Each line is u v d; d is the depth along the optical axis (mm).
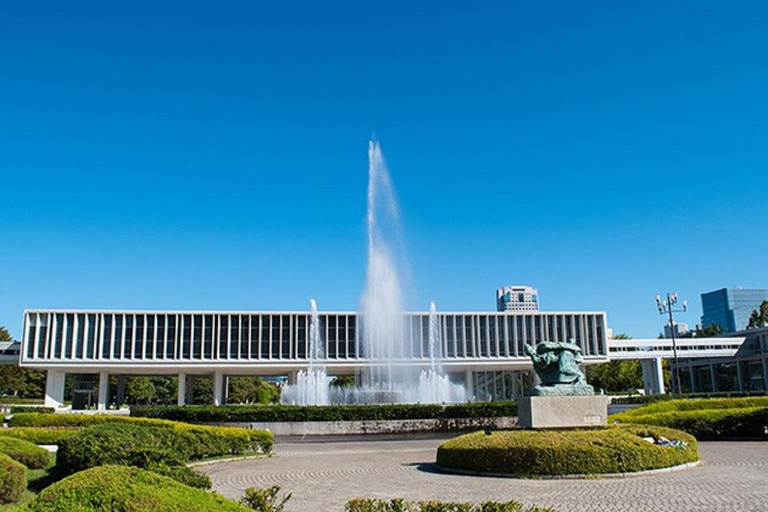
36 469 18312
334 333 72625
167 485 6242
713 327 125188
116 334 71000
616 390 97562
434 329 74625
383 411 35000
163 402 109625
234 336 71938
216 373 73125
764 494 13586
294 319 72875
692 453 18531
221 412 35312
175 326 71625
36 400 93188
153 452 13305
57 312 70625
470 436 19688
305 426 34500
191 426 25875
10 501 12570
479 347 75188
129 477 6109
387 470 19594
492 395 85875
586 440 17109
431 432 34688
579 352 24281
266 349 71875
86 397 78438
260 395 125062
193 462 21938
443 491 15008
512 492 14555
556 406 22219
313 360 71750
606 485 15234
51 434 25797
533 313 77188
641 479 16047
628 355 81562
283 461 23094
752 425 27594
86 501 5684
